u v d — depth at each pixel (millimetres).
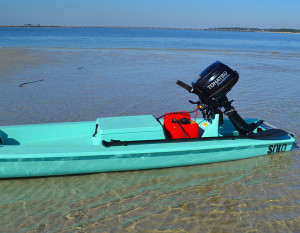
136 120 4812
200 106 4887
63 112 7547
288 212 3637
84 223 3424
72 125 5055
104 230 3309
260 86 11164
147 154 4336
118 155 4211
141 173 4574
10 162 3949
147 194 4047
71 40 44625
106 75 12906
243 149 4844
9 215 3551
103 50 25375
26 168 4066
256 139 4965
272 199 3922
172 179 4445
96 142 4551
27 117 7090
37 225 3379
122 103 8531
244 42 51375
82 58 18812
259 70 15281
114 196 3988
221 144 4645
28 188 4129
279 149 5145
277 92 10141
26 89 9875
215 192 4109
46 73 12977
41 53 21109
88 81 11477
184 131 4789
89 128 5141
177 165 4668
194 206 3779
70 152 4055
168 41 48156
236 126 5090
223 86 4621
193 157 4625
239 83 11711
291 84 11625
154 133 4562
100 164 4277
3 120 6832
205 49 29938
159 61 18234
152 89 10375
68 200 3877
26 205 3754
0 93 9250
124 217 3545
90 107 8047
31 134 4883
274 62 18891
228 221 3477
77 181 4328
